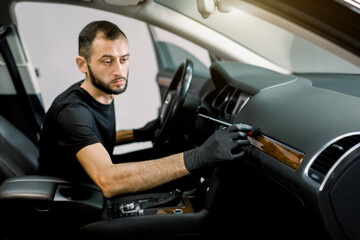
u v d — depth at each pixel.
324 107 0.94
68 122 1.00
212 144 0.91
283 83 1.21
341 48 0.79
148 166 0.93
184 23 1.75
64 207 1.04
